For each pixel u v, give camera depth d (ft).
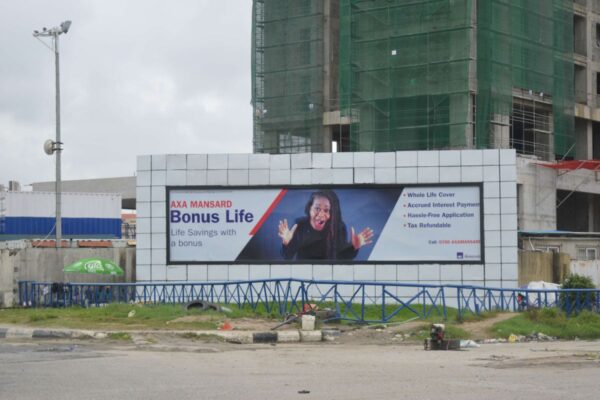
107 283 93.25
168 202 91.86
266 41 176.76
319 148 171.42
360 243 90.07
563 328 73.41
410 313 83.15
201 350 56.75
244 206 91.56
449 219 89.40
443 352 57.88
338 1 182.50
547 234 130.41
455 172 89.45
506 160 88.84
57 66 116.98
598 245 131.34
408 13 151.23
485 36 150.61
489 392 35.83
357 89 155.94
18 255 98.99
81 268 93.15
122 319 74.74
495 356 54.24
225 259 91.25
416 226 89.71
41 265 100.01
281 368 45.68
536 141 170.71
